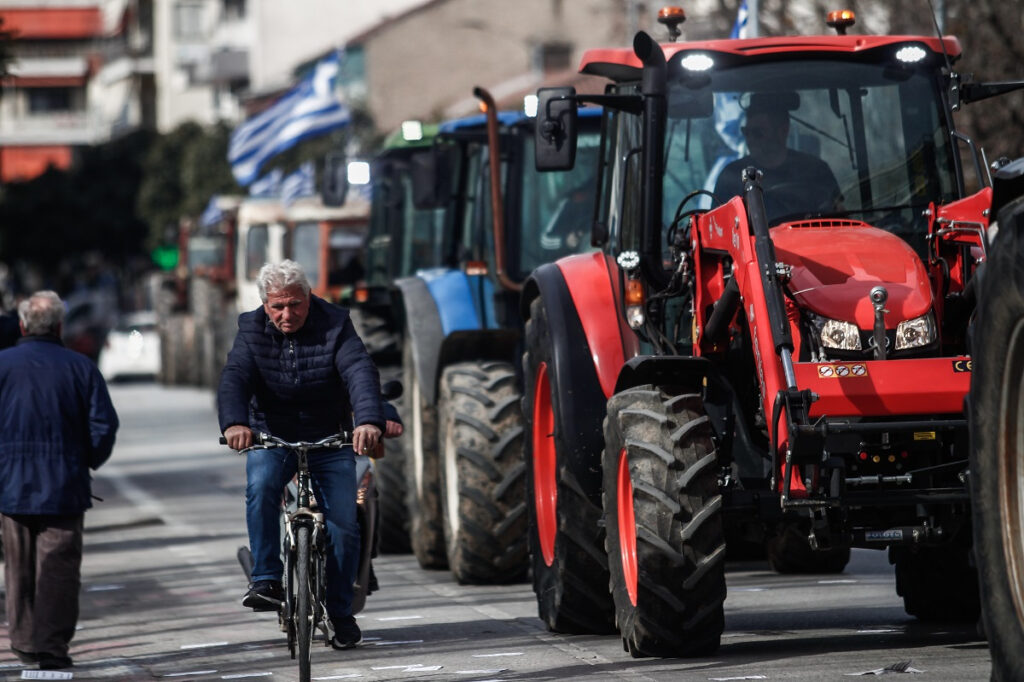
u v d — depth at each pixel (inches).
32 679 1085.8
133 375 6018.7
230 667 1097.4
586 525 1140.5
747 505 1004.6
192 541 1892.2
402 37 6461.6
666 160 1103.0
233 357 1016.2
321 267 3398.1
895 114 1096.8
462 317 1563.7
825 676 951.6
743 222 991.6
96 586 1567.4
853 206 1082.1
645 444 1008.2
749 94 1103.0
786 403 931.3
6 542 1133.1
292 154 5393.7
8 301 2023.9
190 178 7416.3
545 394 1221.7
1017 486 775.1
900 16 2588.6
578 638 1160.8
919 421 946.7
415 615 1314.0
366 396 987.9
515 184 1536.7
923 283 988.6
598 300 1154.0
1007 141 2324.1
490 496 1435.8
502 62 6471.5
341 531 1055.6
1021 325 751.1
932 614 1172.5
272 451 1024.2
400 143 2057.1
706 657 1032.8
